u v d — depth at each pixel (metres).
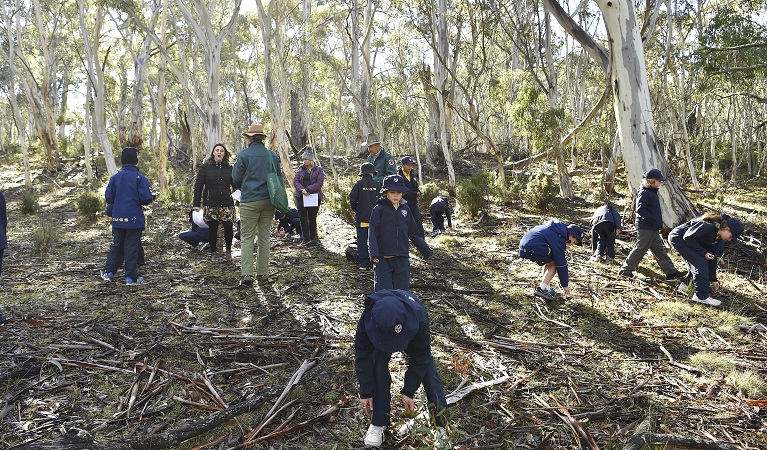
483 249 8.88
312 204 9.09
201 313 5.55
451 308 5.86
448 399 3.75
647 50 16.33
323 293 6.36
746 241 8.78
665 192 9.74
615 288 6.59
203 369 4.22
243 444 3.22
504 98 17.55
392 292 3.22
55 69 35.03
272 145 16.88
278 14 17.36
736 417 3.62
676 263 7.80
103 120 16.98
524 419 3.58
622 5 9.74
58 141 28.52
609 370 4.36
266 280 6.91
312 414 3.63
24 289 6.26
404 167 7.67
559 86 26.41
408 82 21.53
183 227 10.95
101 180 20.45
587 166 22.06
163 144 17.22
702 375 4.26
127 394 3.82
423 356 3.21
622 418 3.61
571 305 5.97
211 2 17.08
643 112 9.98
